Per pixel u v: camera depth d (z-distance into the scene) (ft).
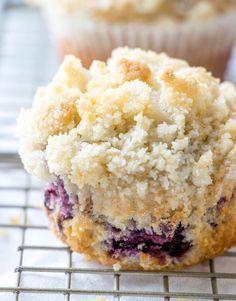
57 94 0.79
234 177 0.75
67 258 0.81
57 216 0.79
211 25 1.24
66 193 0.76
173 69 0.82
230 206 0.77
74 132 0.74
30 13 1.55
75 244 0.78
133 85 0.76
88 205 0.76
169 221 0.75
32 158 0.76
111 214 0.75
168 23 1.23
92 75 0.82
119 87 0.77
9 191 1.02
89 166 0.72
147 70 0.79
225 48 1.32
